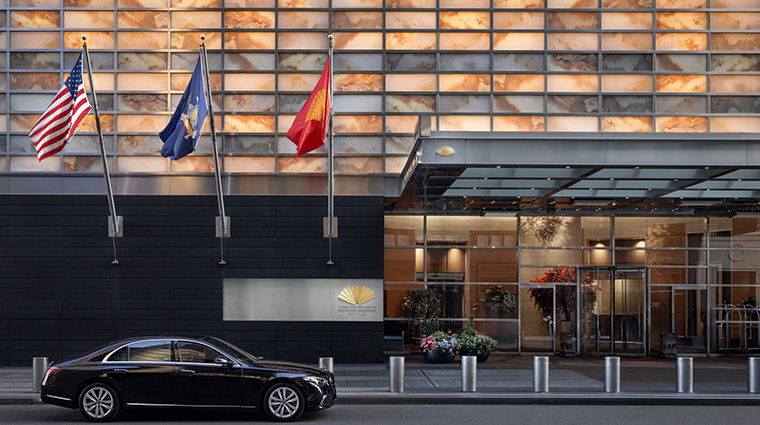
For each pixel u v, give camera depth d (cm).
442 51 1892
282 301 1834
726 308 2014
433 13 1900
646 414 1178
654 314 2009
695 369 1739
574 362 1853
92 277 1820
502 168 1410
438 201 1872
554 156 1321
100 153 1852
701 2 1902
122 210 1836
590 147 1319
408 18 1898
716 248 2014
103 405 1091
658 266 2014
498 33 1900
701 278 2016
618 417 1146
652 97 1888
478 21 1900
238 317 1828
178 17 1888
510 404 1287
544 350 1989
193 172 1848
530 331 1992
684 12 1902
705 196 1758
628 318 2002
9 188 1830
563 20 1902
